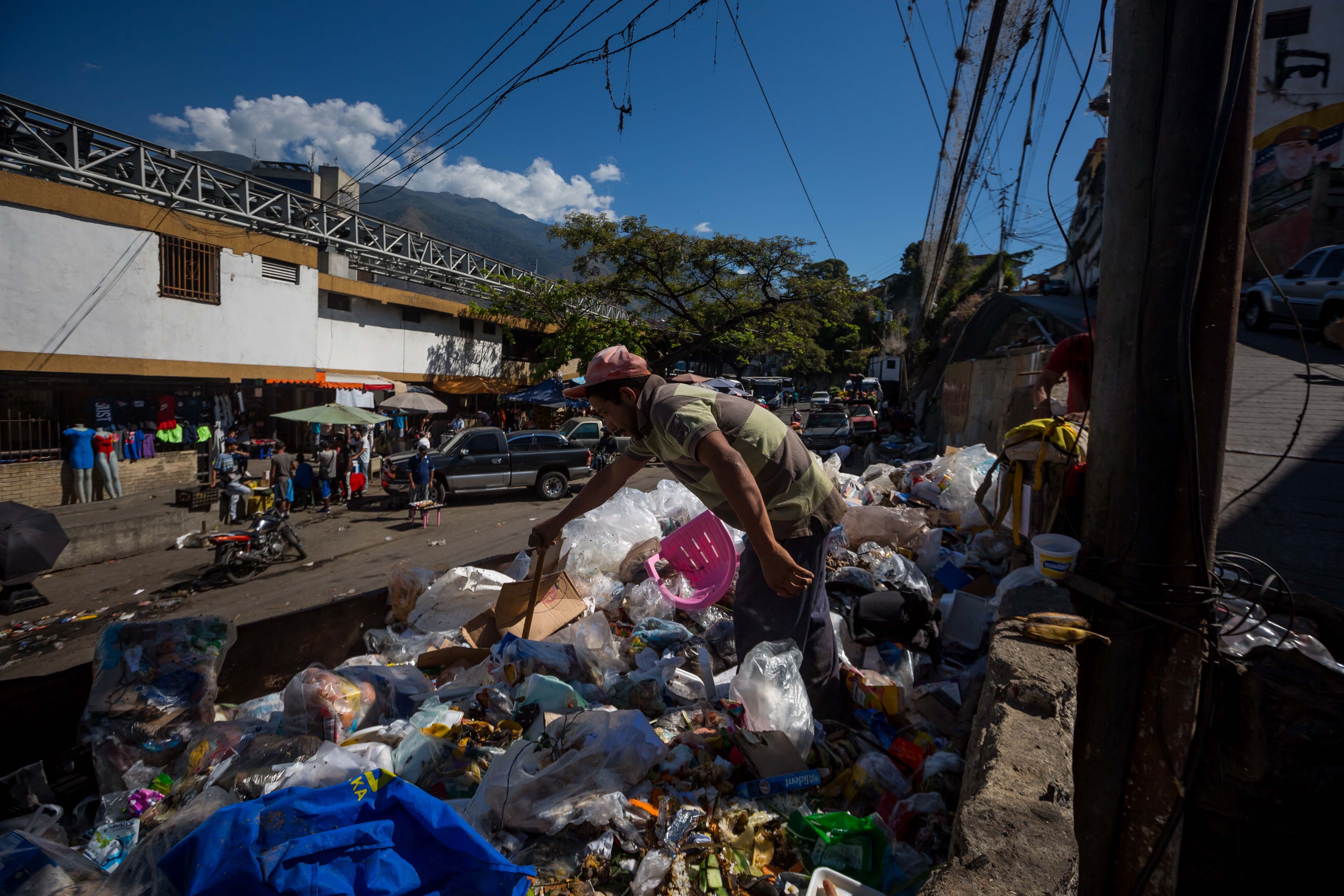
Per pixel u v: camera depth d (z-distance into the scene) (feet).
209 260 46.70
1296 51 53.67
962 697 8.94
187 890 4.74
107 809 7.17
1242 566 12.01
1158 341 6.55
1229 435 19.01
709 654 10.47
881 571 12.92
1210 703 6.61
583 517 15.33
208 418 48.44
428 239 75.46
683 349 81.61
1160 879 6.63
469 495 51.42
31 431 38.27
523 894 5.01
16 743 8.08
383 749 7.09
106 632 8.46
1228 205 6.37
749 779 7.11
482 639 10.63
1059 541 7.36
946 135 34.27
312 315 55.83
